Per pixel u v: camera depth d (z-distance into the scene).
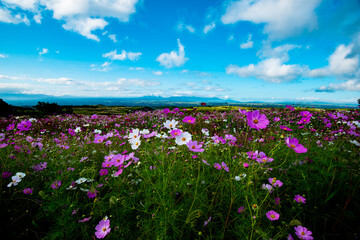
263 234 1.19
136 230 1.40
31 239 1.30
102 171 1.89
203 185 1.79
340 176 1.82
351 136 3.14
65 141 3.84
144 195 1.69
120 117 10.79
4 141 3.01
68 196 1.66
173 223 1.37
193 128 5.50
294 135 3.86
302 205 1.57
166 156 2.23
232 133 5.00
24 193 1.61
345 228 1.38
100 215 1.49
